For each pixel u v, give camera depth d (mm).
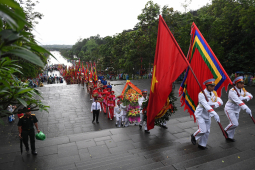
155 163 4238
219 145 5125
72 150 5656
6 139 8500
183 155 4613
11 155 5520
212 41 22188
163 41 5363
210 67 5707
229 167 3611
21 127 5441
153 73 5523
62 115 11969
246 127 6582
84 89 20297
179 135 6418
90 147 5793
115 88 20203
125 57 36312
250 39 24531
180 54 5098
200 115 4930
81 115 11969
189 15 23672
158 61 5406
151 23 26953
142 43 29406
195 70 6023
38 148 5887
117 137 6453
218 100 4930
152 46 28844
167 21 25703
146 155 4777
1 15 1073
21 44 1498
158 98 5434
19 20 1193
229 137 5418
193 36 6203
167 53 5305
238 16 25406
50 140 6488
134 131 7000
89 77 17656
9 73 2113
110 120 11078
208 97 4934
